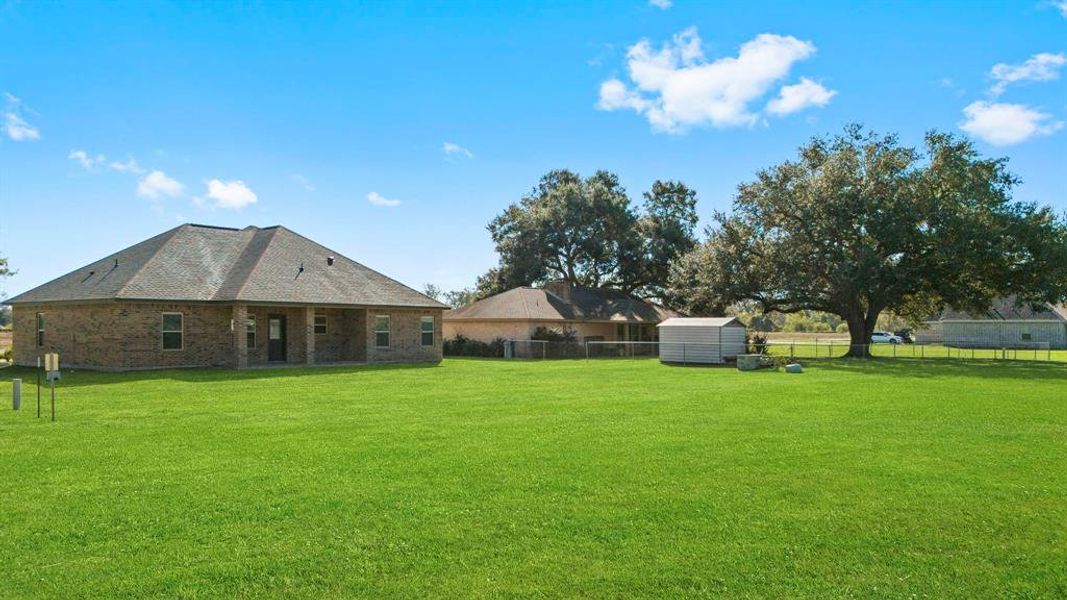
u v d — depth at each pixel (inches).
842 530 261.9
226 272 1179.9
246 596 204.7
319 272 1250.0
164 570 223.0
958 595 207.5
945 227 1491.1
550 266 2346.2
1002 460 384.5
